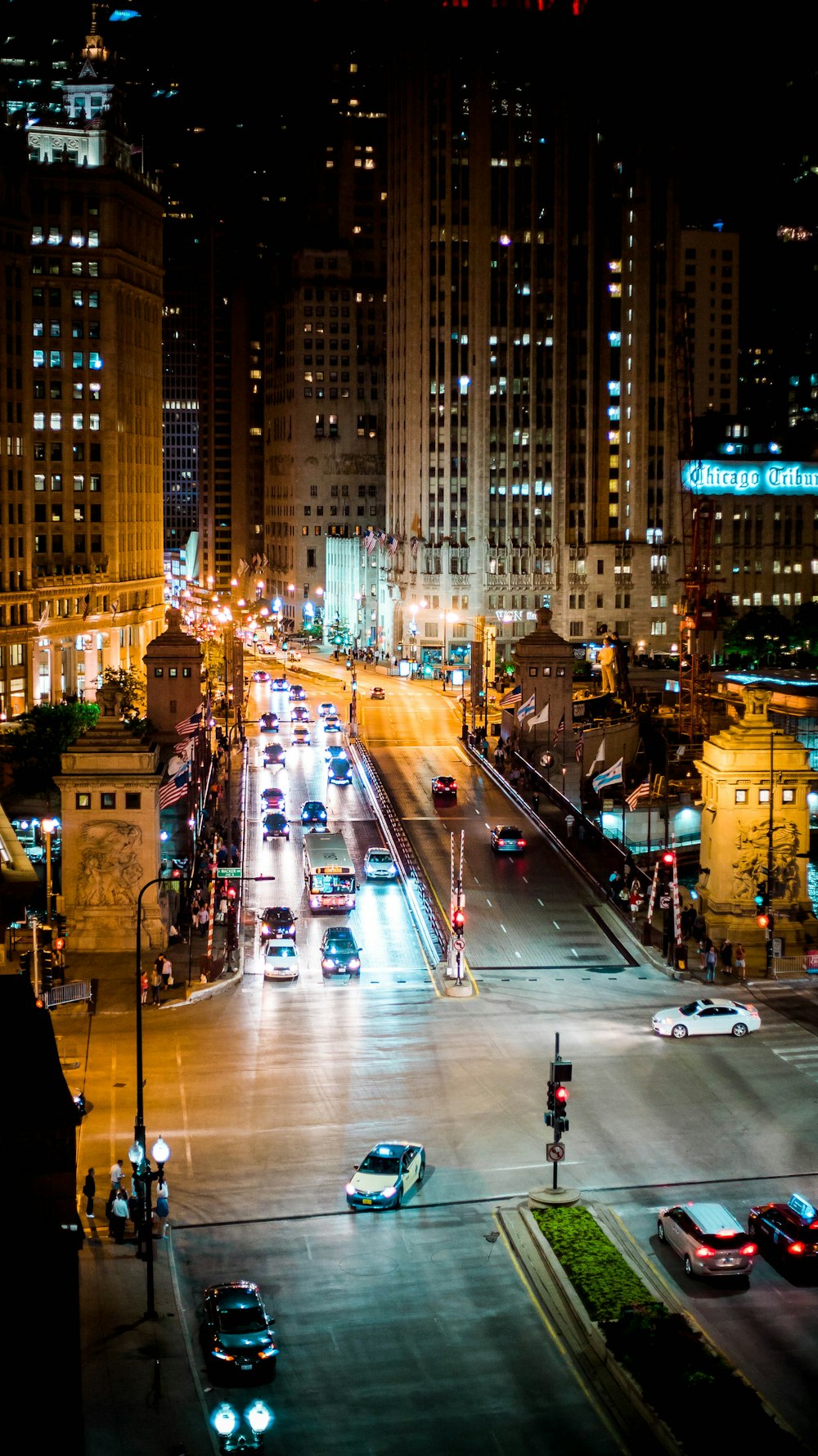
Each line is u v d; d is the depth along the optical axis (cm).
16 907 11212
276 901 12756
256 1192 7256
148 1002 10088
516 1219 6956
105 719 11238
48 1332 3709
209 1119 8125
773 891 11650
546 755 17862
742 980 10681
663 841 14838
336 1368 5731
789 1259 6406
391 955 11338
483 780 17625
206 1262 6581
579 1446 5216
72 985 9888
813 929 11681
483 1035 9525
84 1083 8625
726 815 11681
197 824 13775
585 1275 6269
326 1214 7038
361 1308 6184
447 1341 5928
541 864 13988
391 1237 6812
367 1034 9544
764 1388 5550
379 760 18762
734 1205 7088
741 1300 6241
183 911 12175
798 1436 5222
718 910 11762
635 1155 7662
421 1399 5516
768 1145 7775
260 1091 8531
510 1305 6203
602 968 11019
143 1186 6706
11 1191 3906
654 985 10594
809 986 10581
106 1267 6519
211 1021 9762
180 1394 5534
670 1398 5322
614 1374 5603
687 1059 9056
